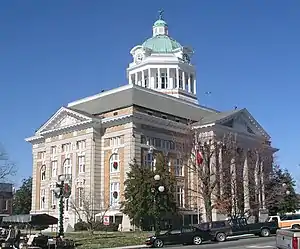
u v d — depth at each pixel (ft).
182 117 225.76
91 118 204.13
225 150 209.77
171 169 208.23
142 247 114.32
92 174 201.36
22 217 118.62
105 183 201.67
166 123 210.38
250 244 106.73
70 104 239.30
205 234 119.75
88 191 199.82
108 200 198.59
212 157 203.92
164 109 220.02
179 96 276.41
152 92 228.22
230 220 127.34
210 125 216.74
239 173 214.90
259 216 215.92
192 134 210.18
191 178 211.61
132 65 298.15
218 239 121.70
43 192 231.91
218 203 191.21
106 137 205.98
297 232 48.44
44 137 232.12
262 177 230.48
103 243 122.11
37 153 241.96
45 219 119.96
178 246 113.80
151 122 204.54
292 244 48.32
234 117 232.73
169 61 288.51
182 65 290.56
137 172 172.96
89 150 203.72
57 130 220.23
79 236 149.48
